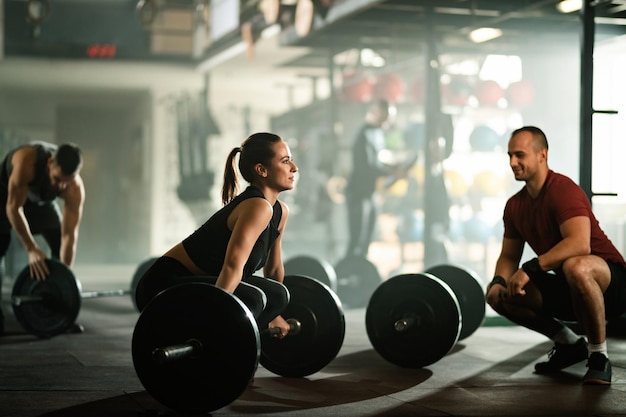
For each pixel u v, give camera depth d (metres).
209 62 11.27
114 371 3.73
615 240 7.84
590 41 4.89
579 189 3.53
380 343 3.88
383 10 7.04
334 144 9.21
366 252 7.90
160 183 13.49
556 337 3.75
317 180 10.57
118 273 12.13
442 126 6.96
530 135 3.54
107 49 11.04
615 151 6.99
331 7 7.12
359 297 6.80
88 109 15.93
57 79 12.93
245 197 2.92
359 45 8.41
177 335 2.75
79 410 2.92
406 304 3.84
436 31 7.02
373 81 8.77
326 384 3.48
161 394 2.78
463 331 4.75
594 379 3.45
